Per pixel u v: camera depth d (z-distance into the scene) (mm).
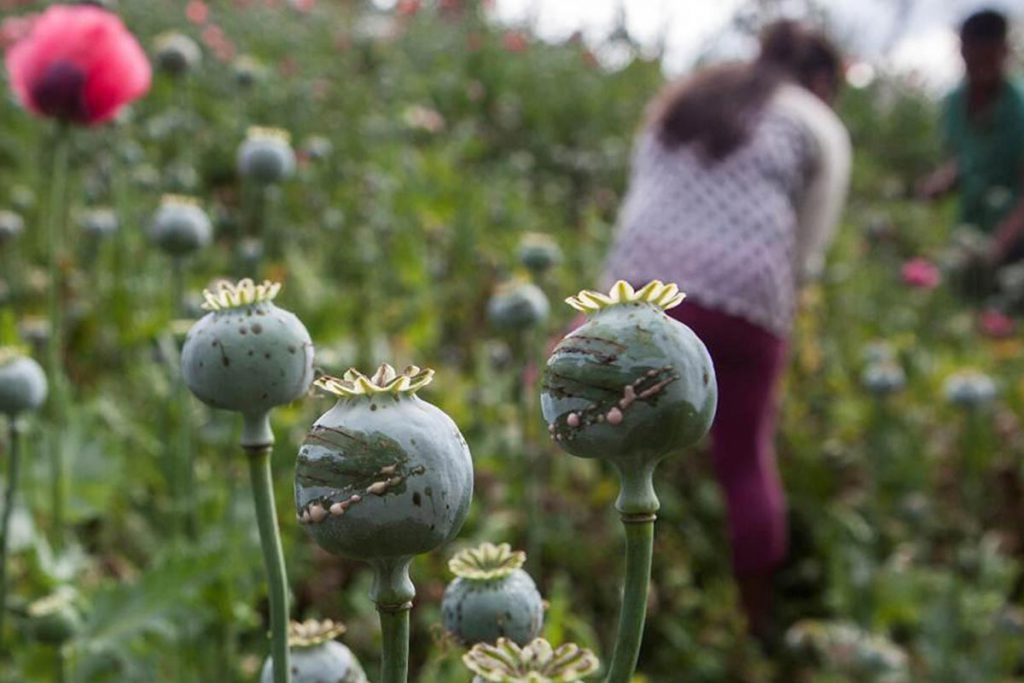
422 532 753
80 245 4699
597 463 4199
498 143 9344
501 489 3582
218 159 6711
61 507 2479
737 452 3805
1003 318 5984
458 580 1118
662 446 773
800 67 3918
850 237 8180
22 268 4496
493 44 10797
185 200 2596
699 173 3666
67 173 5355
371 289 4707
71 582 2412
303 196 6137
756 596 3916
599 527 3900
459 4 11516
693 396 771
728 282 3568
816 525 4473
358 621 3018
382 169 6816
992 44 6641
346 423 758
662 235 3629
